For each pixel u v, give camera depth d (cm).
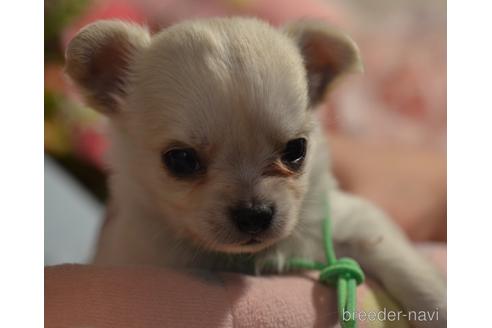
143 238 23
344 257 23
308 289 20
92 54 23
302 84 21
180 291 19
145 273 19
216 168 20
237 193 20
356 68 24
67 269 19
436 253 27
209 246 21
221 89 20
